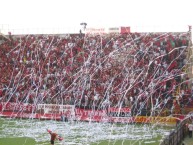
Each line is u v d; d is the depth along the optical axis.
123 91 39.94
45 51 49.75
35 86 43.81
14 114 40.25
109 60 45.97
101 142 25.75
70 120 37.50
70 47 49.69
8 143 25.38
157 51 45.62
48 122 36.19
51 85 43.56
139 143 25.44
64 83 43.41
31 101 41.34
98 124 34.84
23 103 40.75
